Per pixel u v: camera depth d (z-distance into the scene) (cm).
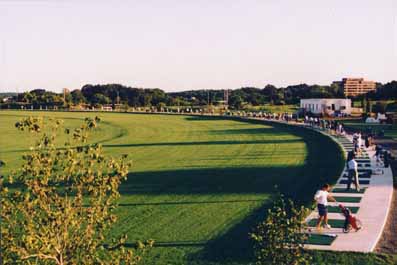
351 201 2534
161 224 2180
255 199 2634
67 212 1025
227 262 1714
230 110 13038
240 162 4016
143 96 17025
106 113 12644
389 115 8325
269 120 9112
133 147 5334
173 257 1767
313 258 1725
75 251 1043
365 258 1725
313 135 6281
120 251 1148
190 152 4788
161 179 3266
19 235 1029
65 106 14762
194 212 2381
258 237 1202
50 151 1068
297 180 3150
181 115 11675
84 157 1085
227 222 2195
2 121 9512
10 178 1046
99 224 1087
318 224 2041
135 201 2623
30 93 15862
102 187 1074
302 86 19225
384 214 2277
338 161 3872
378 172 3288
